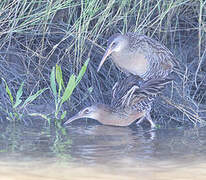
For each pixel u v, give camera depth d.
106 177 13.59
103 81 26.33
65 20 27.70
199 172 14.26
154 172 14.21
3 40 25.88
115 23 26.70
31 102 24.78
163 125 23.58
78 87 25.52
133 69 25.77
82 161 15.50
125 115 23.61
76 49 25.73
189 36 28.45
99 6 26.55
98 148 17.64
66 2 25.45
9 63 26.02
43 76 25.92
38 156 16.16
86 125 23.19
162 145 18.39
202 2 26.45
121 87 25.06
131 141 19.19
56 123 23.11
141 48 25.33
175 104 24.55
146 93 23.78
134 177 13.62
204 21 27.75
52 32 26.22
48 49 26.95
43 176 13.61
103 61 24.83
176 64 26.09
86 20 25.08
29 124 22.56
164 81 24.55
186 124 23.69
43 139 19.28
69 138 19.64
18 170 14.25
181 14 28.42
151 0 26.56
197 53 27.98
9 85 25.02
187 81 26.17
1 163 15.12
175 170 14.47
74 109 24.92
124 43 25.33
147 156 16.36
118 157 16.14
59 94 23.73
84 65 23.81
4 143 18.38
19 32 26.11
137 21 25.95
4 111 23.73
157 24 27.45
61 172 14.08
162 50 25.62
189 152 17.08
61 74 23.78
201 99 25.09
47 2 25.48
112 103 24.44
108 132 21.44
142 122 24.58
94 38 26.30
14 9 26.22
